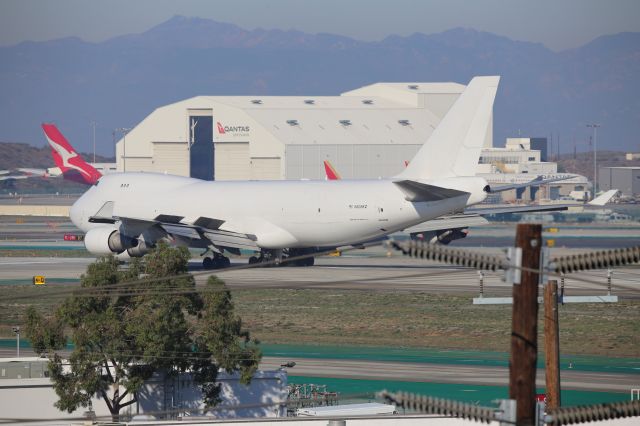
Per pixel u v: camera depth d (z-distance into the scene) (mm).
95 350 139125
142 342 136250
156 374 143625
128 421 131625
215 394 142875
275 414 145375
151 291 144250
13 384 137625
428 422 105000
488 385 162250
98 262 147875
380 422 105125
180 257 149875
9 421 122875
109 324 138000
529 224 65750
